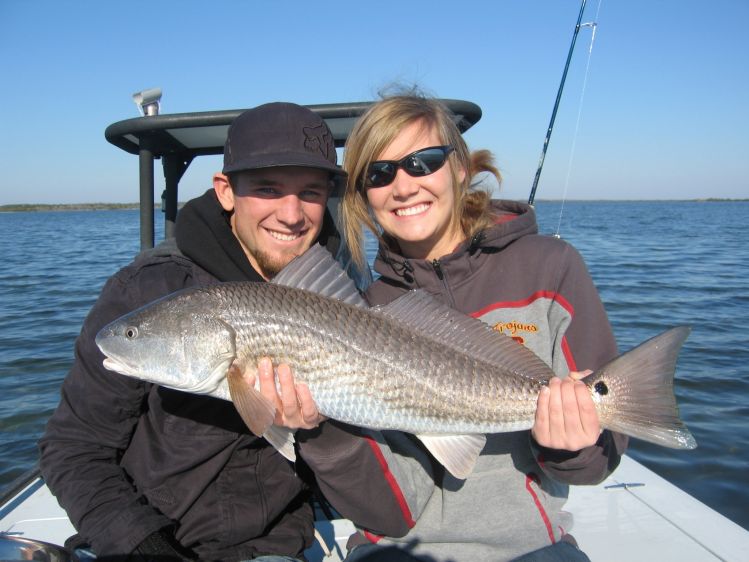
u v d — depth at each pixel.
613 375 0.75
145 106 1.30
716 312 3.49
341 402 0.79
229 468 0.82
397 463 0.83
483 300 0.90
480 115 1.36
